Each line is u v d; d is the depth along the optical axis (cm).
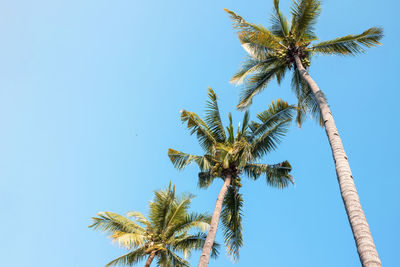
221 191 1381
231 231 1463
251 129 1586
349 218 700
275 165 1519
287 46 1472
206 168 1470
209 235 1211
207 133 1561
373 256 588
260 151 1549
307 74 1319
